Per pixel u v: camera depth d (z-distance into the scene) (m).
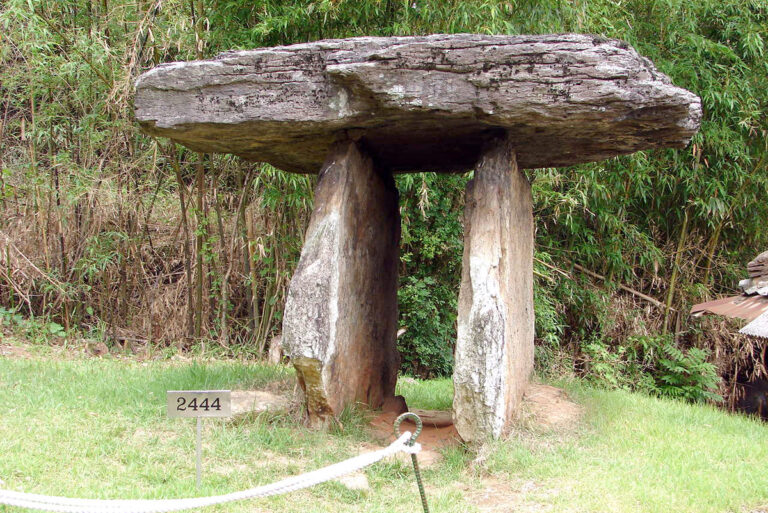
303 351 4.50
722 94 8.38
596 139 4.73
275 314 8.18
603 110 4.18
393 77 4.27
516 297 5.09
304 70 4.46
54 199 8.09
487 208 4.66
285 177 7.12
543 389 5.77
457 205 8.78
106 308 8.38
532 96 4.19
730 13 8.98
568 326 9.70
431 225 8.69
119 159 8.21
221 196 8.28
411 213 8.55
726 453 4.66
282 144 5.07
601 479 4.02
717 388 9.19
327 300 4.58
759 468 4.38
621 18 8.37
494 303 4.44
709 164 9.05
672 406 6.37
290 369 6.48
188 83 4.58
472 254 4.59
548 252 9.39
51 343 7.75
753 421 6.34
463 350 4.43
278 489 2.70
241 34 7.06
